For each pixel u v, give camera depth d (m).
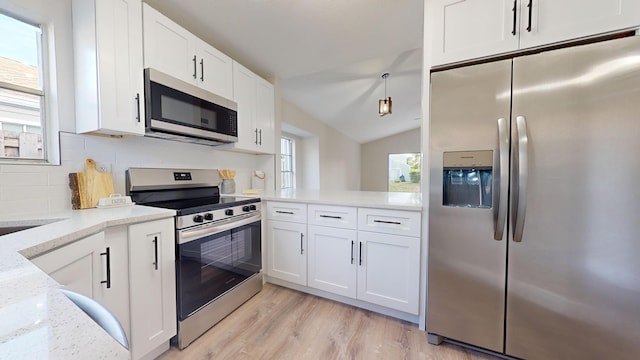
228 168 2.61
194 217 1.53
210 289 1.65
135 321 1.24
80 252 0.98
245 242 1.98
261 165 2.99
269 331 1.62
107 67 1.39
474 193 1.42
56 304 0.41
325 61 2.64
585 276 1.15
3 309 0.38
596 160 1.11
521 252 1.26
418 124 7.69
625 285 1.10
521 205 1.22
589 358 1.17
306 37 2.20
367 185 8.80
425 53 1.57
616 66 1.08
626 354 1.11
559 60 1.16
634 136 1.06
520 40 1.32
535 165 1.21
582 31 1.21
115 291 1.17
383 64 3.15
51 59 1.41
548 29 1.27
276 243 2.18
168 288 1.40
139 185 1.75
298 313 1.82
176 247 1.45
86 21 1.40
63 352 0.29
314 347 1.48
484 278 1.35
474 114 1.33
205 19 1.95
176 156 2.09
